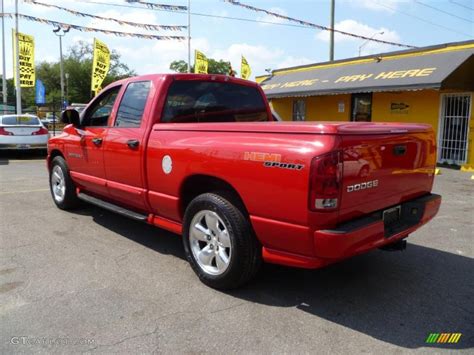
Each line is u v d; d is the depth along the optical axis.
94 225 5.95
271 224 3.37
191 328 3.28
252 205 3.48
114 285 4.01
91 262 4.57
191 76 4.90
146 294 3.83
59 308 3.56
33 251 4.90
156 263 4.57
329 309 3.60
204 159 3.84
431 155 4.23
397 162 3.68
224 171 3.67
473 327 3.34
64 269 4.38
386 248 4.07
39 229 5.74
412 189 4.00
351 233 3.13
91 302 3.67
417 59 13.69
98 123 5.64
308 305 3.67
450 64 12.29
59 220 6.19
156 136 4.44
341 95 16.72
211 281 3.93
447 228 5.98
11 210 6.73
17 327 3.27
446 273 4.38
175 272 4.34
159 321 3.37
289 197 3.20
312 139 3.13
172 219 4.55
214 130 3.87
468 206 7.37
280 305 3.66
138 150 4.62
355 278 4.24
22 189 8.46
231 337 3.16
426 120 13.92
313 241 3.16
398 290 3.98
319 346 3.05
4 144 13.88
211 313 3.51
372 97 15.61
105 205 5.54
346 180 3.14
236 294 3.85
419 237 5.56
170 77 4.73
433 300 3.78
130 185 4.90
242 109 5.41
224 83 5.23
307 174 3.07
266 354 2.96
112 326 3.29
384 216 3.73
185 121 4.84
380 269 4.47
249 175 3.46
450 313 3.55
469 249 5.11
